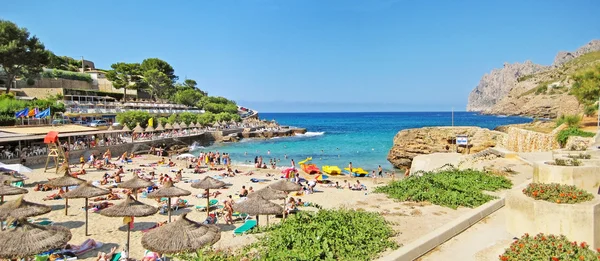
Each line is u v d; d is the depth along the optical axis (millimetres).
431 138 43875
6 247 10156
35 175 30781
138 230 17094
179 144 61281
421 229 11273
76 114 60500
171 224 11078
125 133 60188
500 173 19406
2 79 64250
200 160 40406
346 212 12633
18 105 47219
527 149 34500
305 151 58812
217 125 87375
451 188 15742
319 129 118375
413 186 16297
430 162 29594
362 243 9992
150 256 12453
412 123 154000
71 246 14117
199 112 97875
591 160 11352
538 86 186875
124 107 73625
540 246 7383
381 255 9328
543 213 8078
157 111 79875
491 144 41906
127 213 13906
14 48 53594
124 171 34250
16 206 14625
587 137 27125
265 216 18859
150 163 39906
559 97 150125
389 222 11898
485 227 11484
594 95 41625
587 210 7594
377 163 47094
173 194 17406
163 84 101688
